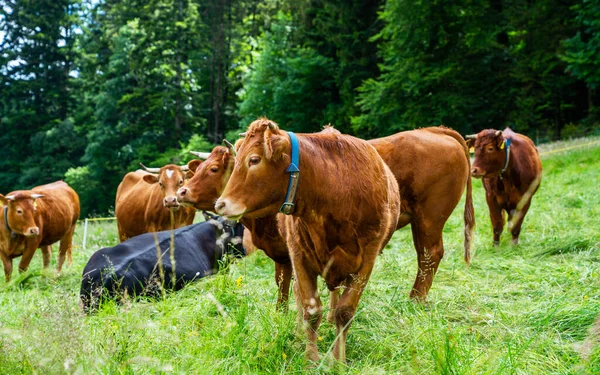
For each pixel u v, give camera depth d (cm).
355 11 3059
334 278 410
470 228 626
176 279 634
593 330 367
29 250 942
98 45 4700
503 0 2683
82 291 601
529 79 2623
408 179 572
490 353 359
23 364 326
